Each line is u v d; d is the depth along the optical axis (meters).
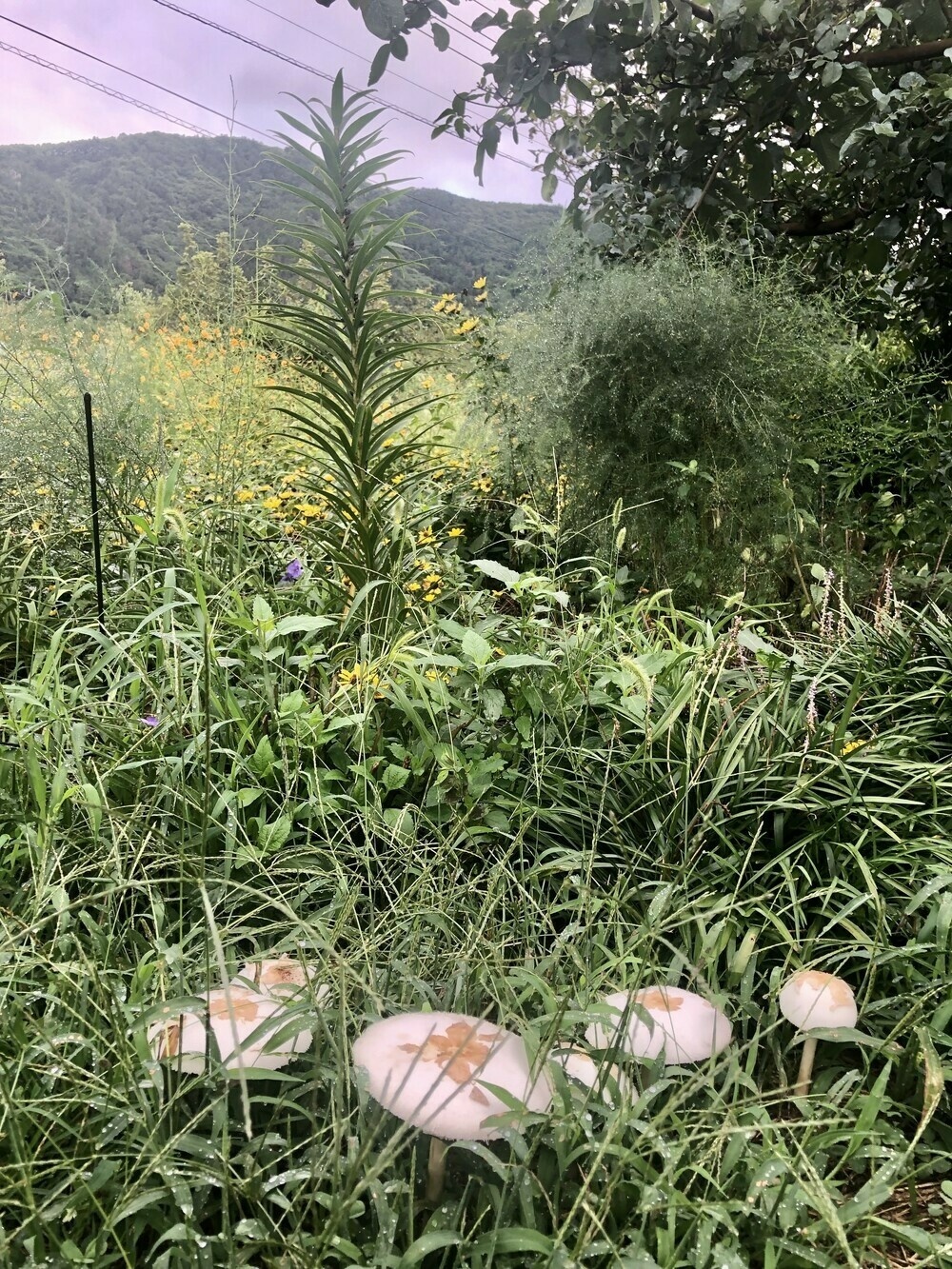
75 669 2.34
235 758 1.93
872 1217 1.17
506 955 1.73
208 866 1.76
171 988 1.42
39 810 1.67
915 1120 1.52
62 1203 1.06
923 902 1.75
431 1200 1.19
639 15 3.76
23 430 2.94
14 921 1.44
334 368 2.62
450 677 2.26
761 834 1.99
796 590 3.54
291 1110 1.31
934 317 5.00
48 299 3.24
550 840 1.99
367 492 2.65
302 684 2.35
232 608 2.37
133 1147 1.16
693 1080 1.26
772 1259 1.08
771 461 3.32
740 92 4.25
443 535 3.38
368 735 2.10
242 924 1.70
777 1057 1.51
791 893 1.77
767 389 3.38
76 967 1.32
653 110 4.50
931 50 3.92
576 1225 1.18
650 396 3.23
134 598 2.54
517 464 3.76
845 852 1.93
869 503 4.17
